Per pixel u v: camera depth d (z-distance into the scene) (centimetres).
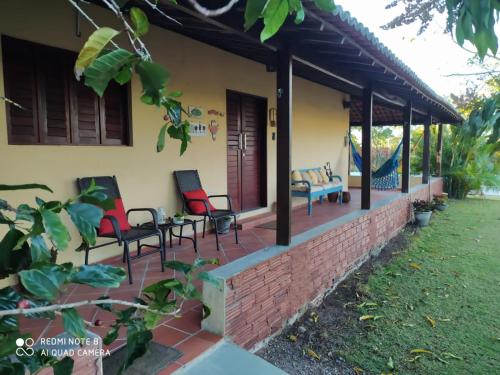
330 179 734
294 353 291
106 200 86
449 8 113
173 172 418
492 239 652
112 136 362
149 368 195
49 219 72
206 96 455
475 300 398
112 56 68
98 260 346
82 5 316
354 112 1013
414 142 1388
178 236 399
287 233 336
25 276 69
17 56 291
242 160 542
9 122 285
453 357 289
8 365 72
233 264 276
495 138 147
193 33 394
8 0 276
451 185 1197
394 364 280
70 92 327
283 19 85
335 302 390
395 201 647
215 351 227
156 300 92
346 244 449
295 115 648
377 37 333
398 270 490
